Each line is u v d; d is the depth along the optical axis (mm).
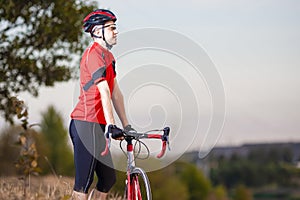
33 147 10305
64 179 10500
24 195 9586
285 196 166375
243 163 159375
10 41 13734
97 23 8242
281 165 169625
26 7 13695
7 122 14148
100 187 8672
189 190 101125
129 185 7992
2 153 27344
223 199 124188
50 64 14695
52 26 14078
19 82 14508
